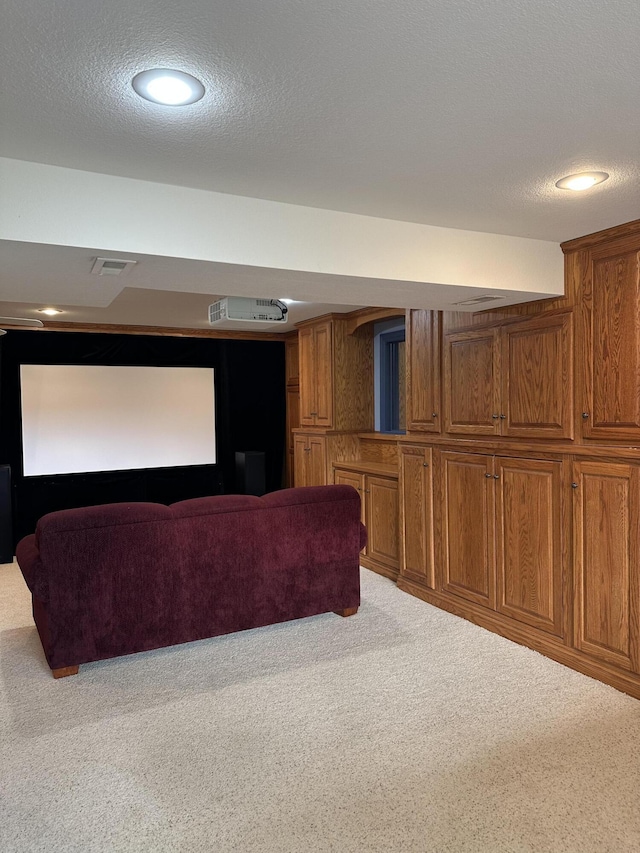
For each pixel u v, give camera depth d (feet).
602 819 6.59
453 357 12.87
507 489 11.57
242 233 7.93
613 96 5.36
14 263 7.80
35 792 7.21
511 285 9.96
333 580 12.72
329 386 18.72
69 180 6.89
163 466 24.14
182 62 4.69
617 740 8.14
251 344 25.55
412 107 5.53
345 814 6.74
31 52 4.51
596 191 7.86
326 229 8.52
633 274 9.20
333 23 4.22
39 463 22.02
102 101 5.31
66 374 22.36
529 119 5.82
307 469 20.03
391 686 9.82
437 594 13.66
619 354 9.43
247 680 10.11
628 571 9.36
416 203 8.30
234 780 7.39
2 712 9.13
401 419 18.13
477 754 7.87
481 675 10.17
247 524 11.68
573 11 4.11
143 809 6.88
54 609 10.12
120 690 9.81
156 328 23.53
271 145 6.32
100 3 3.93
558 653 10.61
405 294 10.32
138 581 10.71
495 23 4.24
